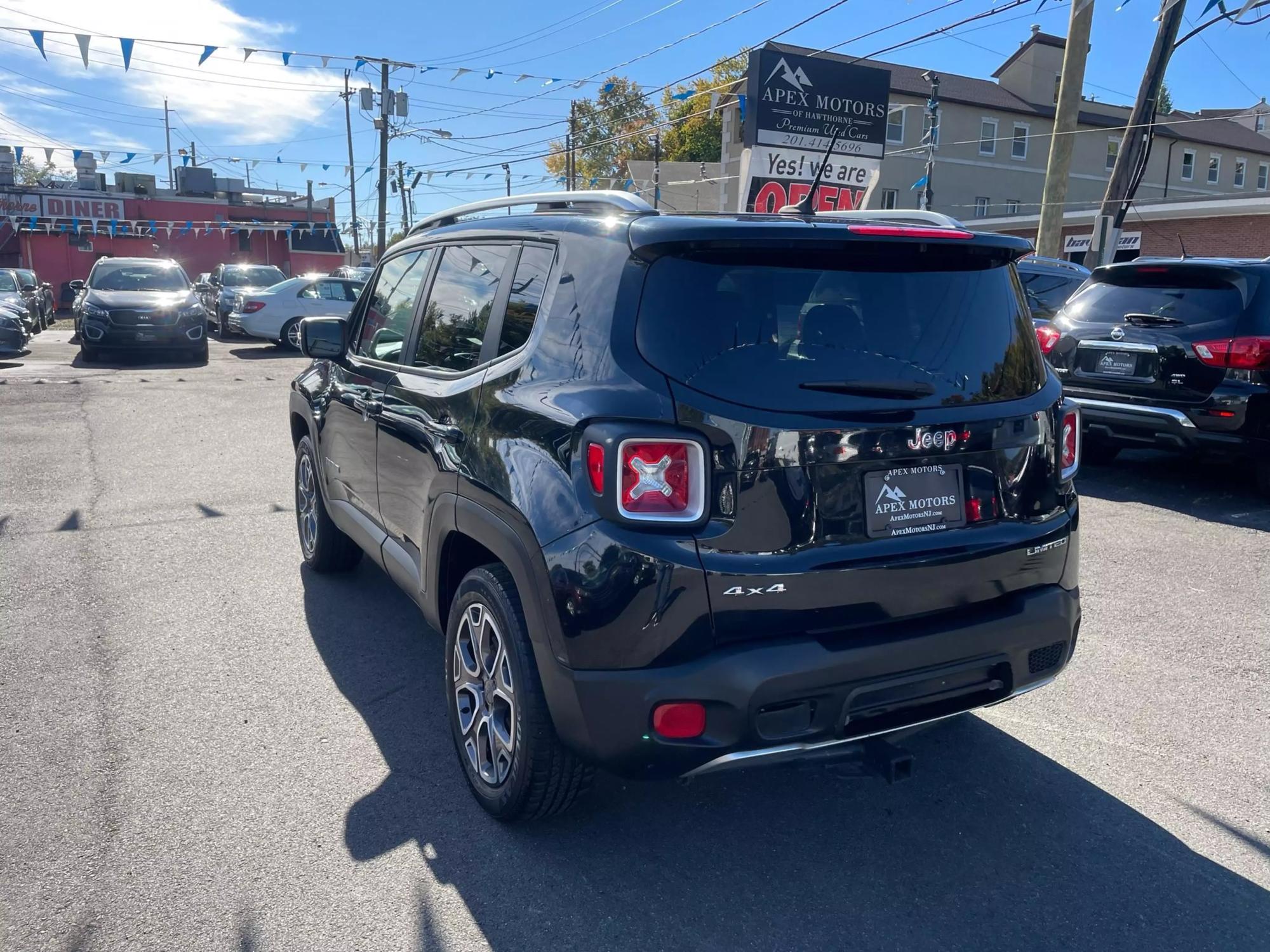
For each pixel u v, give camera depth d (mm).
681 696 2467
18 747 3551
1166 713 3914
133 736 3650
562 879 2836
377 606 5039
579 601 2529
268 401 12281
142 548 5996
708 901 2750
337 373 4754
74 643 4516
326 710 3891
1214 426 6801
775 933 2619
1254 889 2822
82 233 35438
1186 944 2584
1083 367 7473
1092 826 3137
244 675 4199
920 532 2693
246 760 3484
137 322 16078
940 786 3375
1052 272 11016
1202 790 3357
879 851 2992
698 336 2555
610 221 2859
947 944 2582
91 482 7734
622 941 2580
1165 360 6961
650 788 3350
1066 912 2713
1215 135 48688
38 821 3084
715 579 2451
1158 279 7277
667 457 2451
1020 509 2895
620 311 2641
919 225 3008
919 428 2652
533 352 2926
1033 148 42406
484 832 3066
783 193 16750
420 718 3830
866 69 17000
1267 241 25375
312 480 5316
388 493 3918
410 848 2977
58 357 17234
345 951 2527
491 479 2896
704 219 2715
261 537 6254
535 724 2783
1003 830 3115
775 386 2539
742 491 2479
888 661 2576
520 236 3273
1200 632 4738
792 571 2494
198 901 2713
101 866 2863
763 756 2537
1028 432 2885
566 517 2580
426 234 4195
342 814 3150
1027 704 4004
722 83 39469
